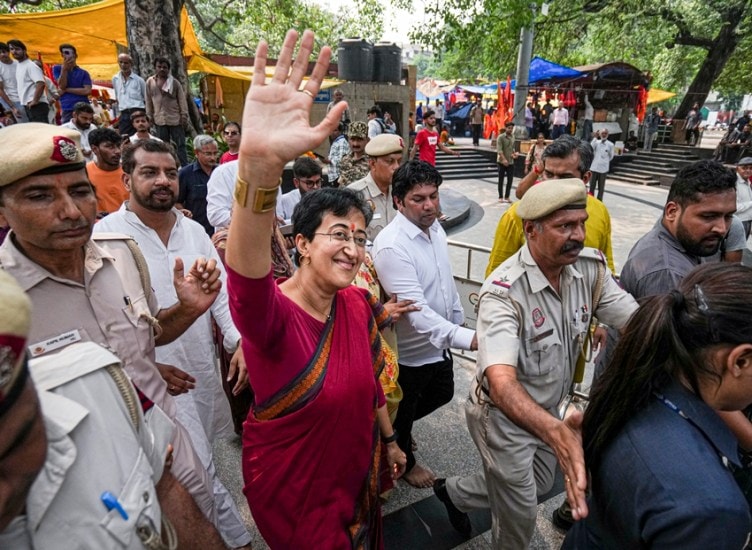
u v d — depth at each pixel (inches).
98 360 36.9
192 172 181.2
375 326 69.5
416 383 101.7
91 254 60.2
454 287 109.3
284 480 58.6
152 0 314.8
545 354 72.0
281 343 53.7
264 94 42.3
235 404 115.6
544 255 68.3
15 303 24.4
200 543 42.7
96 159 157.6
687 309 39.2
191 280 67.8
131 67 312.8
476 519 99.3
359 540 63.4
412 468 107.7
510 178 471.8
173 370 75.1
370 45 560.1
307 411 55.7
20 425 25.1
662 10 724.7
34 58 478.3
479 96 1139.9
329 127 42.5
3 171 47.9
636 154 708.0
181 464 67.2
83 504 31.9
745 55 804.0
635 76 742.5
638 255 87.2
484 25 503.5
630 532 39.6
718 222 78.1
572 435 46.3
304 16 567.8
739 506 34.6
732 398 39.0
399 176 95.0
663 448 37.9
